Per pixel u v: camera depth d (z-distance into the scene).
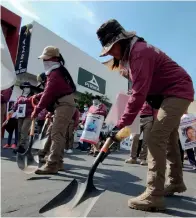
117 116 2.88
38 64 17.03
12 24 13.96
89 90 23.75
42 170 3.62
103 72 25.72
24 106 5.77
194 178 4.39
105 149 2.21
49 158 3.69
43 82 4.69
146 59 2.31
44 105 3.75
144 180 3.81
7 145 7.06
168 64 2.46
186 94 2.42
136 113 2.30
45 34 18.02
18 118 6.03
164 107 2.41
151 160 2.37
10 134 7.09
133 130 2.79
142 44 2.38
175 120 2.38
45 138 4.04
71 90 3.82
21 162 3.82
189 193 3.15
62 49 20.52
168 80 2.44
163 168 2.35
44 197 2.52
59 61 3.84
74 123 7.37
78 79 22.45
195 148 5.65
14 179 3.22
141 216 2.18
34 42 16.91
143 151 5.69
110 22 2.41
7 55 2.35
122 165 5.38
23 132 5.75
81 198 2.09
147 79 2.30
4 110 5.91
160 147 2.34
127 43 2.40
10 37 14.04
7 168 3.93
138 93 2.27
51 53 3.76
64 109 3.72
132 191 3.05
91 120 6.32
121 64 2.49
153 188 2.34
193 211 2.41
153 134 2.37
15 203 2.30
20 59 16.59
